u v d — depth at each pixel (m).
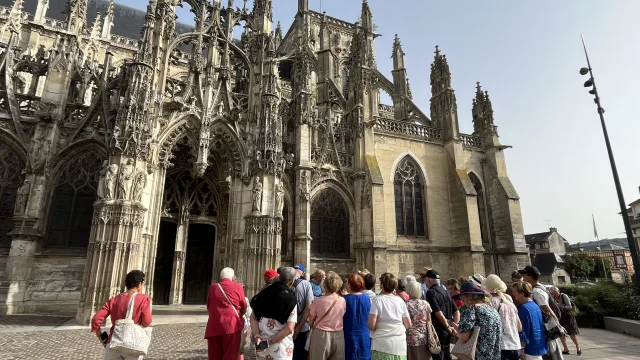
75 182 22.17
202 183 29.22
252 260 22.47
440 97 38.09
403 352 7.67
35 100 23.00
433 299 9.62
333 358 7.68
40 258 20.30
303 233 26.42
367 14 50.31
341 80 50.09
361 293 8.51
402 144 34.75
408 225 33.16
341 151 32.03
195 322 19.25
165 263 27.53
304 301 9.38
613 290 22.55
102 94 23.36
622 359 13.23
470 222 32.81
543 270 85.81
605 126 21.08
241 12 27.92
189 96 24.22
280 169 24.61
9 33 36.00
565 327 14.02
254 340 7.68
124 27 54.03
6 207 21.06
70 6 25.44
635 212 79.75
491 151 38.44
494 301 8.57
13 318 17.83
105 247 18.17
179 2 25.66
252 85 26.38
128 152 19.69
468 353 7.05
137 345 6.87
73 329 15.98
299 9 51.19
